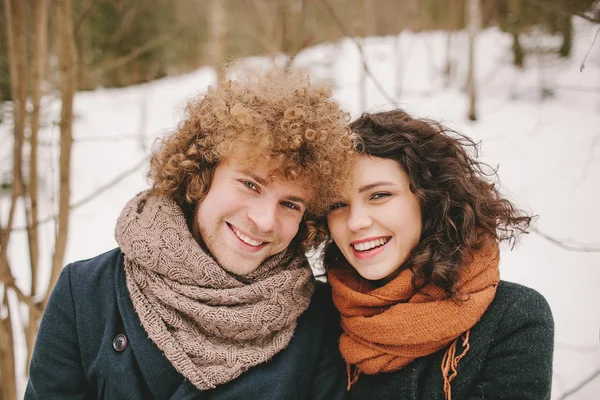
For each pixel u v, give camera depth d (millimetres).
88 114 6105
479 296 998
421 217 1091
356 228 1045
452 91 6570
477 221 1078
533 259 2910
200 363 1015
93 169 4727
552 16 5379
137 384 1036
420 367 1038
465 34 6902
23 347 2225
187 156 1086
